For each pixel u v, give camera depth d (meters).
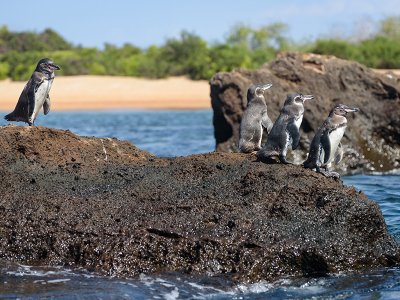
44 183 15.94
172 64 103.62
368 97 31.86
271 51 111.19
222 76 32.25
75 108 82.31
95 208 15.02
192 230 14.44
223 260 14.11
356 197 15.38
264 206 15.05
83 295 12.89
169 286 13.49
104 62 107.75
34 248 14.54
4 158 16.61
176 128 52.41
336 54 88.12
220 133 33.38
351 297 13.37
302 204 15.12
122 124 57.41
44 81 18.78
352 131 31.05
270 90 31.52
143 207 15.07
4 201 15.29
